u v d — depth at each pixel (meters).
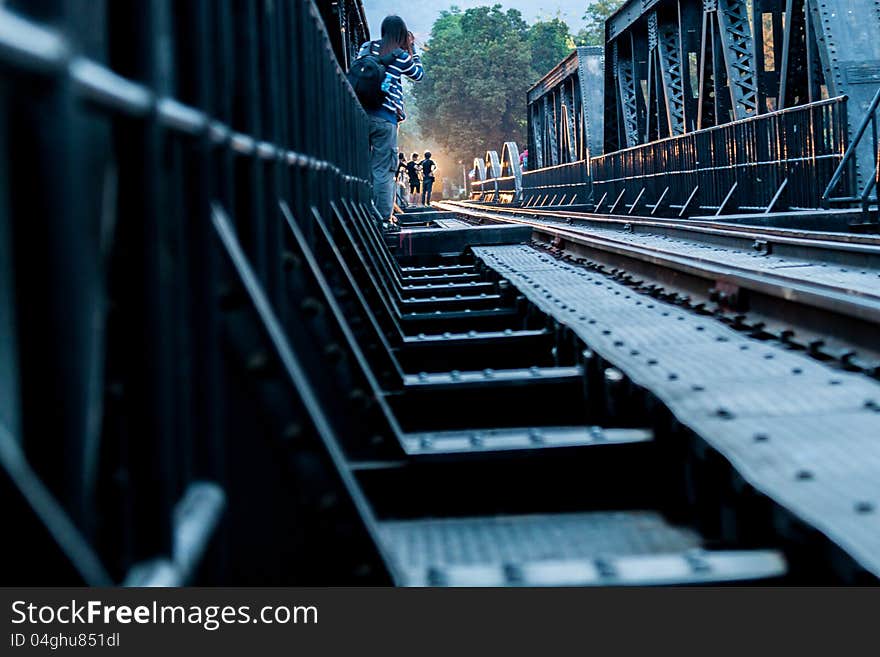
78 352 1.19
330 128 5.97
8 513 1.03
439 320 7.02
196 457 1.99
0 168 1.14
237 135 2.64
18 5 1.07
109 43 1.54
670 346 4.36
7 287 1.15
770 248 10.81
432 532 2.95
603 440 3.18
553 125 53.06
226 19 2.42
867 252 8.48
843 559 1.96
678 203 25.45
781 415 2.97
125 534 1.46
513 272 8.41
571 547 2.75
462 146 120.50
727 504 2.67
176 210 1.79
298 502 2.14
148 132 1.56
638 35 32.53
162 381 1.56
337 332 3.42
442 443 3.22
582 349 4.53
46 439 1.18
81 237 1.21
